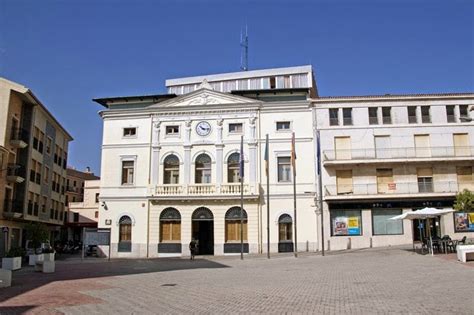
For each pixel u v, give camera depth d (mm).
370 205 34781
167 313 9938
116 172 37844
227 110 37188
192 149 37250
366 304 10242
